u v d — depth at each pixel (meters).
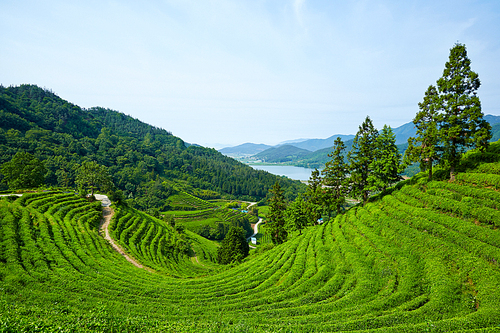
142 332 20.50
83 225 58.09
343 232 45.62
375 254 33.28
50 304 25.86
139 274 41.62
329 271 34.22
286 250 48.56
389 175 51.97
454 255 26.48
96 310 24.02
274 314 26.28
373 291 27.02
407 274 27.50
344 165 61.84
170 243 72.69
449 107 37.75
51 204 61.75
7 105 197.00
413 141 44.78
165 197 173.00
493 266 23.25
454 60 37.44
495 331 17.30
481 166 37.19
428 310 21.62
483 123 35.25
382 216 41.25
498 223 26.98
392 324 20.98
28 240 39.28
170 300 32.31
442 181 40.41
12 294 26.09
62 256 37.97
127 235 64.56
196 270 61.44
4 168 81.88
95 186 83.56
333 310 25.52
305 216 69.38
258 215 192.12
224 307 29.72
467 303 21.52
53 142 179.38
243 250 72.94
